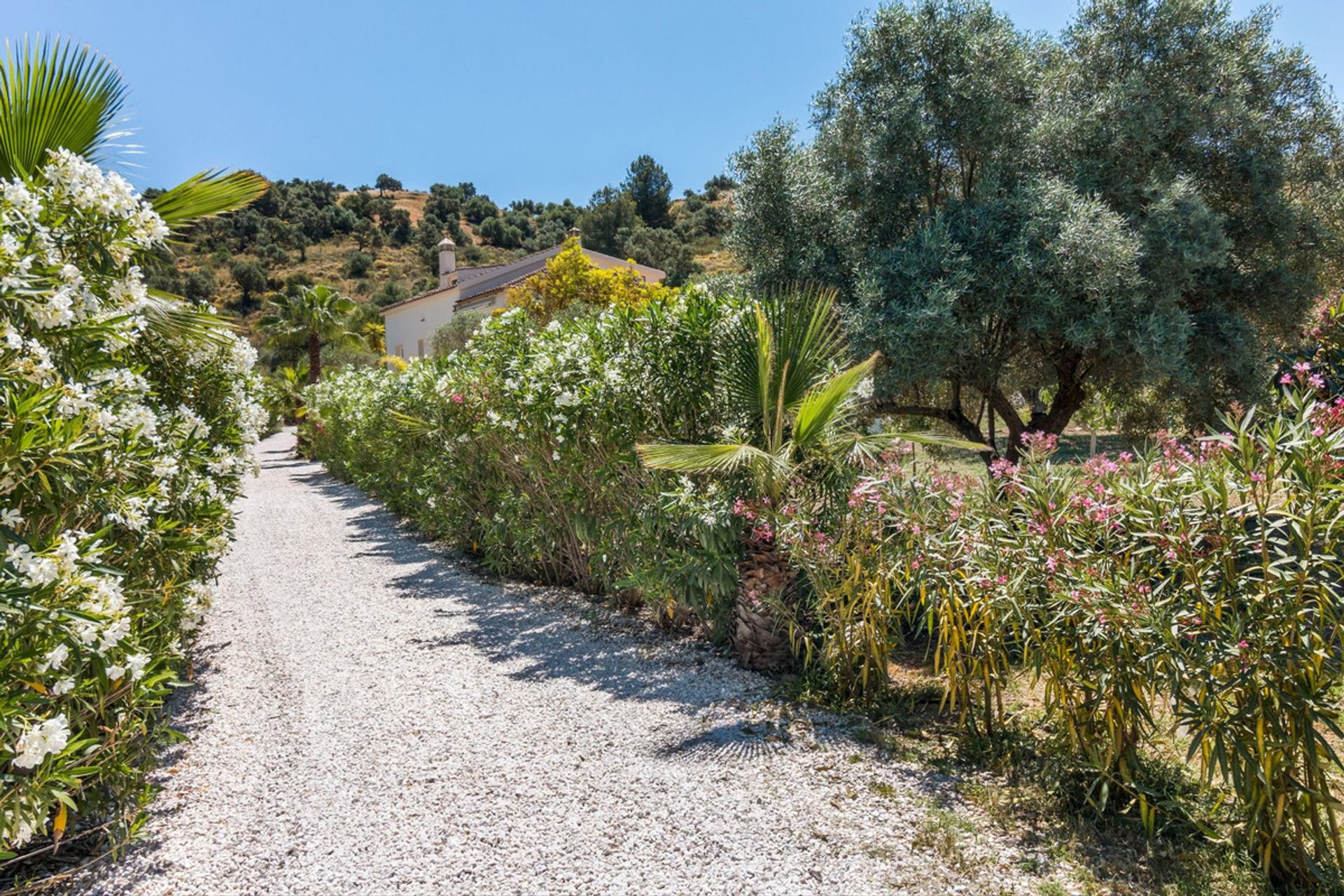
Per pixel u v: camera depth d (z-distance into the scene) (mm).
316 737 4277
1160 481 3080
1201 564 2893
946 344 7918
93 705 3201
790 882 2852
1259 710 2723
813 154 9844
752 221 9570
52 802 2645
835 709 4512
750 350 5168
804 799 3469
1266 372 8477
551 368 6488
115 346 3504
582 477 6637
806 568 4715
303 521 12914
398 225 80688
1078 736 3348
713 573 5125
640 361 5934
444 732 4309
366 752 4070
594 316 6938
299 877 2943
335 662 5613
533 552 7844
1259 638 2707
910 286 8086
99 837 3270
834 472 4895
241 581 8438
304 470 22422
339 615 6988
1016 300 8258
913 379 8234
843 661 4703
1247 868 2832
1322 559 2596
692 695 4820
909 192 9039
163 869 3018
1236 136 8711
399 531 11773
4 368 2602
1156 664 2951
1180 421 9516
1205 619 2879
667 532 5645
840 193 9414
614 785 3643
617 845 3127
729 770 3770
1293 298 8914
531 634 6301
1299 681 2672
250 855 3109
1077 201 7848
